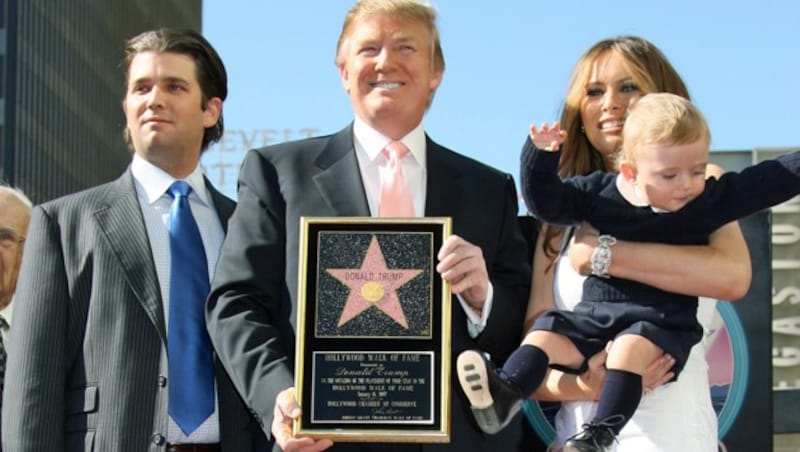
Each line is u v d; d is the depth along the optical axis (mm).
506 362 5133
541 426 5891
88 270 5484
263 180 5238
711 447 5305
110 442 5242
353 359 4691
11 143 55906
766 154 11148
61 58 63031
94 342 5387
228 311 4969
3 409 5430
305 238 4816
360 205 5121
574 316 5281
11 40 56688
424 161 5320
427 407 4641
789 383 11031
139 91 5973
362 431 4609
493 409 4816
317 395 4656
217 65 6180
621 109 5848
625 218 5332
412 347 4695
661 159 5238
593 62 5941
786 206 11609
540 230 5711
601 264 5293
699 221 5258
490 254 5230
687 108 5293
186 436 5402
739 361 6250
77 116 65500
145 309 5414
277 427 4672
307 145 5352
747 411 6230
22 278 5570
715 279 5188
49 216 5652
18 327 5473
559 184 5246
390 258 4785
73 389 5410
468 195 5277
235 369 4816
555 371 5434
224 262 5098
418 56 5223
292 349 4934
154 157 5918
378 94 5184
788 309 11281
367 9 5270
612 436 5016
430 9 5340
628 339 5141
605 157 5949
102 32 69750
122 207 5668
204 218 5957
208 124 6145
